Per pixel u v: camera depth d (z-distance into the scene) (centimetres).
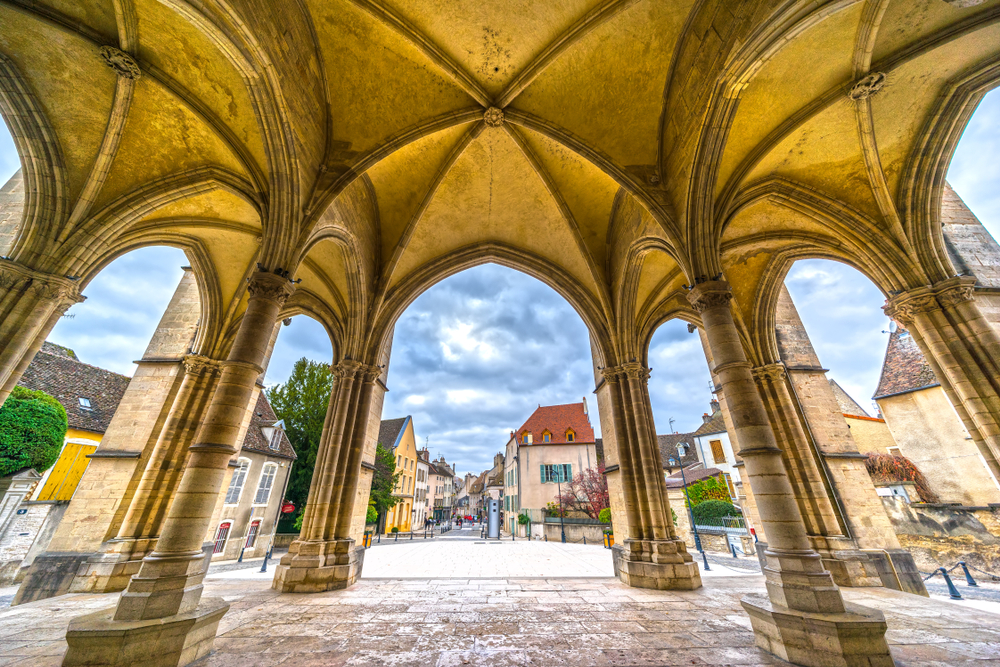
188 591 487
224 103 768
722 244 1123
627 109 948
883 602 778
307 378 3130
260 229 1085
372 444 1300
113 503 1026
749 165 827
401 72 911
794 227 1048
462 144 1062
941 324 770
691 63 808
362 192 1118
